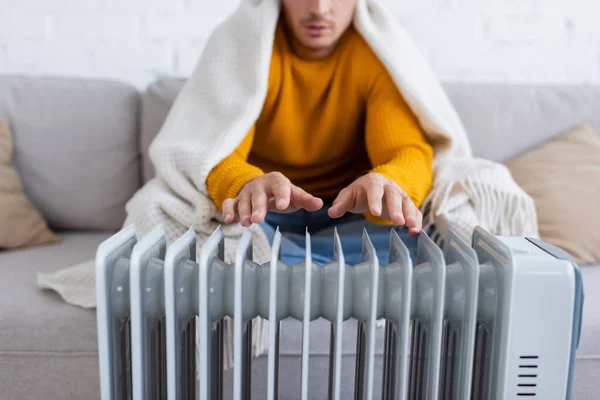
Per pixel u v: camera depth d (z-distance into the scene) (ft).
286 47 3.34
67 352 2.46
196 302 1.89
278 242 1.96
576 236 3.40
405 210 2.15
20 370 2.47
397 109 3.21
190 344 2.13
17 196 3.72
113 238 1.84
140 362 1.73
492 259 1.90
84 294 2.61
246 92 3.01
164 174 2.77
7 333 2.45
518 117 4.08
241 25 3.16
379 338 2.49
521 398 1.85
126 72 4.79
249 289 1.91
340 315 1.82
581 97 4.15
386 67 3.18
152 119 4.02
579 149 3.83
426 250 2.02
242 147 3.01
